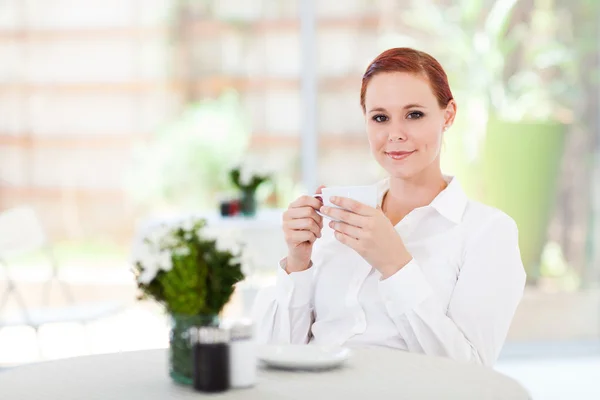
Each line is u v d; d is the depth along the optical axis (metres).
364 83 1.98
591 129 4.87
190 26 6.49
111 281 6.36
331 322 1.97
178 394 1.40
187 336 1.43
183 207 6.55
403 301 1.76
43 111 6.48
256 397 1.38
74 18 6.49
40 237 3.85
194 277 1.42
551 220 4.87
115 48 6.50
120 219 6.54
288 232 1.88
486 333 1.85
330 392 1.40
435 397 1.37
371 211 1.74
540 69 4.84
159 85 6.54
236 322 1.43
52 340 5.11
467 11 4.88
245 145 6.46
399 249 1.76
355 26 5.20
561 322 4.88
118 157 6.54
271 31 6.39
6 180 6.47
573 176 4.88
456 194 1.96
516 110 4.84
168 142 6.54
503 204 4.82
